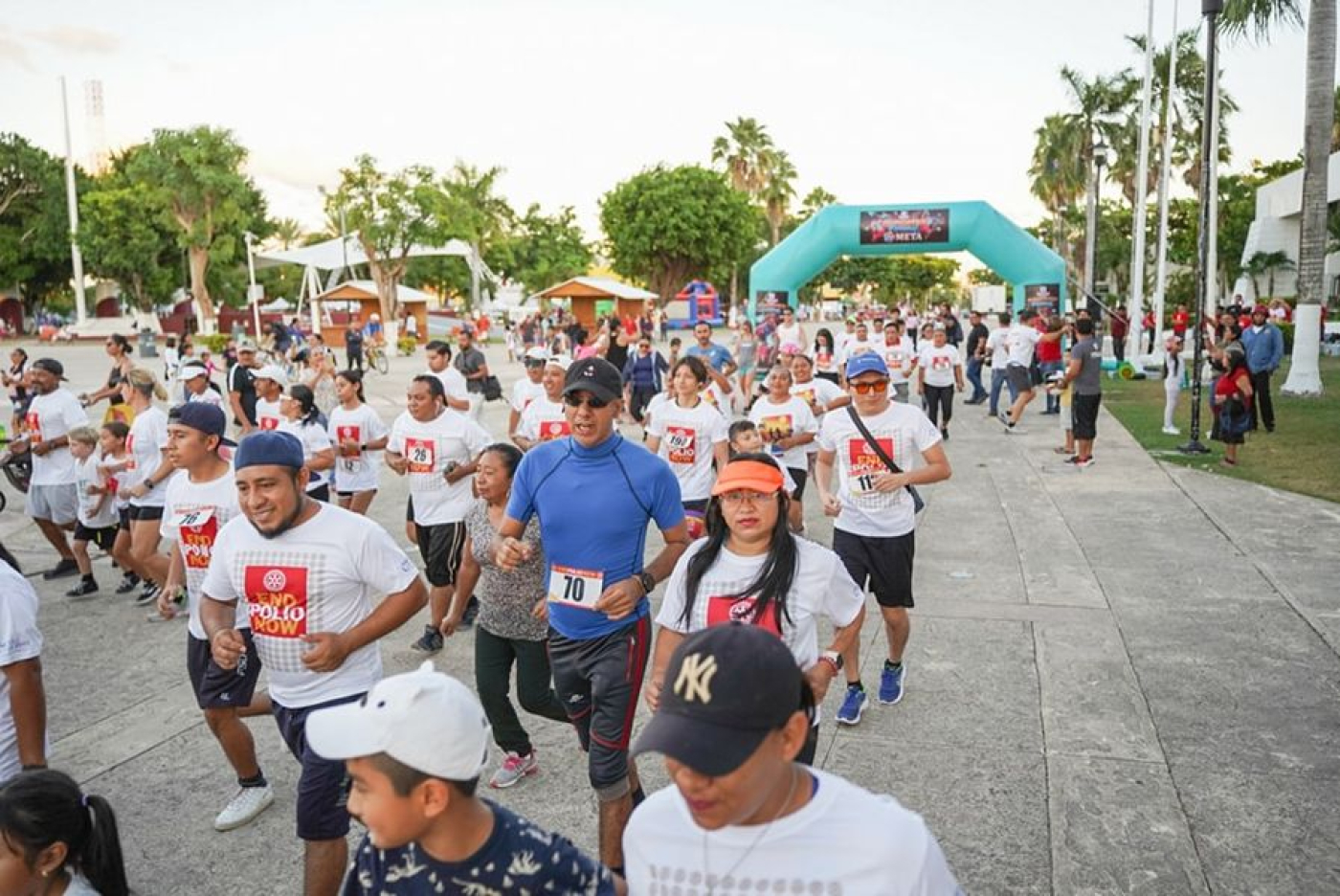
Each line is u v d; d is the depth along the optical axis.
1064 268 24.92
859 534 5.45
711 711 1.64
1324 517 9.70
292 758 5.21
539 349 9.18
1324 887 3.84
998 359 17.58
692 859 1.84
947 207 25.22
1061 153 53.28
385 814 1.93
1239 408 12.34
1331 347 31.47
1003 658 6.30
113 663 6.64
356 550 3.52
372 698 1.98
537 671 4.52
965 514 10.33
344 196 46.19
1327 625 6.68
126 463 7.77
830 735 5.27
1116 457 13.45
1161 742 5.08
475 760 1.96
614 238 65.69
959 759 4.96
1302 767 4.78
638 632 4.01
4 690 3.30
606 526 3.94
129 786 4.95
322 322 58.69
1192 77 41.09
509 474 4.69
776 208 79.69
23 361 13.84
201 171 53.69
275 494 3.43
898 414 5.34
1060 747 5.06
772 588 3.31
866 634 6.84
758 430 7.43
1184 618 6.91
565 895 2.10
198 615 4.17
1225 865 4.00
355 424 8.06
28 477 12.02
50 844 2.65
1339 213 35.88
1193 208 56.25
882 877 1.75
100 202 56.88
